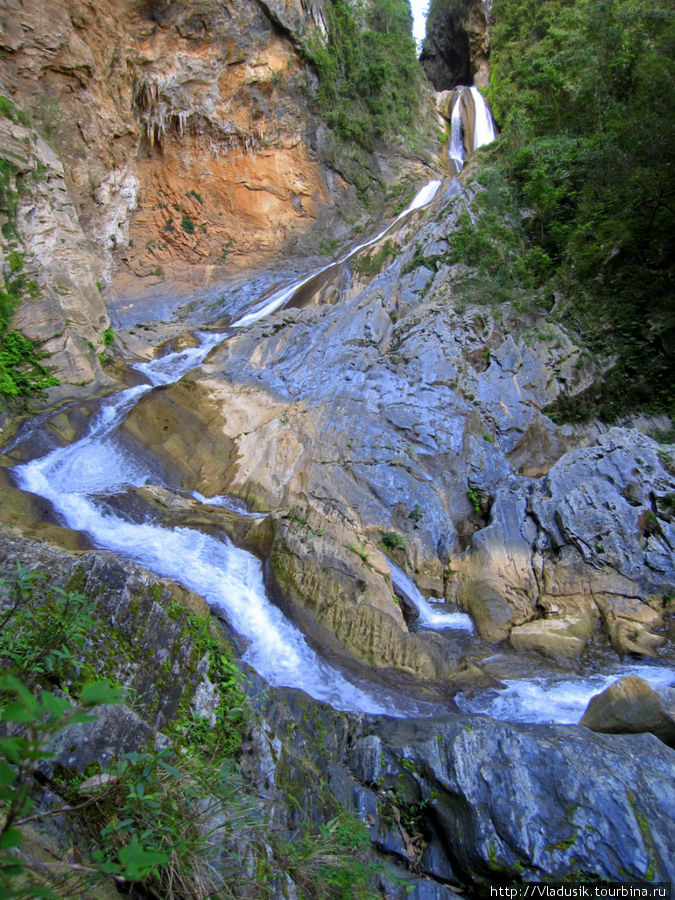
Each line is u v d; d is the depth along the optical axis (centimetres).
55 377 1180
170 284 2091
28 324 1170
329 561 846
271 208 2319
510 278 1591
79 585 455
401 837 500
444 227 1692
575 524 970
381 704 682
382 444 1139
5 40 1570
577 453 1088
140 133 2044
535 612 927
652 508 979
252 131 2284
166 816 321
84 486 982
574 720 666
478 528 1102
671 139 1420
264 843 379
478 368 1405
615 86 1850
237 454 1172
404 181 2644
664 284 1477
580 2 2395
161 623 475
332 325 1495
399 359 1380
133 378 1354
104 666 421
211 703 468
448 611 952
